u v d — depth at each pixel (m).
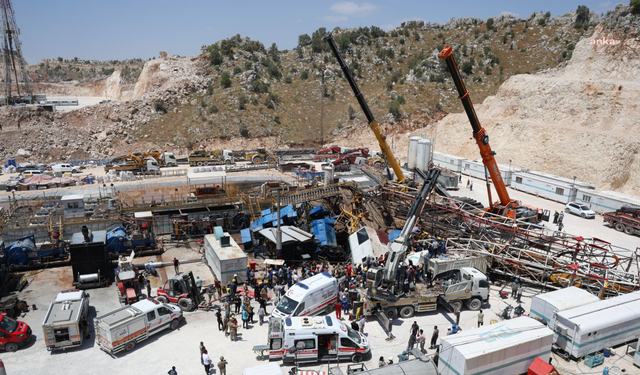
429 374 19.44
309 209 47.28
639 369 22.44
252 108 112.62
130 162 76.06
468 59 145.50
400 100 116.25
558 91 79.38
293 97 126.31
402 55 155.12
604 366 22.70
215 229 37.38
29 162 86.50
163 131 101.94
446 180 64.56
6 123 97.81
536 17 167.25
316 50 157.38
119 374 22.00
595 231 46.94
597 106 72.38
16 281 33.06
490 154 40.72
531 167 72.38
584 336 22.72
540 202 58.81
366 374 19.02
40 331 26.31
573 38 144.75
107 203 46.72
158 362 23.12
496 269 34.16
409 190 46.03
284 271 33.28
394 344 25.00
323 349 23.58
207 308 29.25
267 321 27.78
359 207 44.41
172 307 27.06
